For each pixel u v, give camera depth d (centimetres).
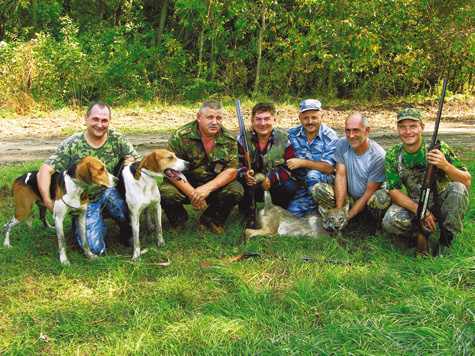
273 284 361
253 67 1795
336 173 477
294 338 279
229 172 470
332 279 356
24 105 1386
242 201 529
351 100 1789
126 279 368
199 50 1698
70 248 439
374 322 288
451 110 1639
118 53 1597
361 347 267
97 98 1631
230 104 1591
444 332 275
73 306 328
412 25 1753
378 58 1733
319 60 1727
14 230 479
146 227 502
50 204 399
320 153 500
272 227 471
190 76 1705
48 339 288
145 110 1473
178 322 302
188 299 335
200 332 284
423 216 384
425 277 346
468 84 1969
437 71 1877
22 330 299
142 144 984
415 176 410
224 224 507
